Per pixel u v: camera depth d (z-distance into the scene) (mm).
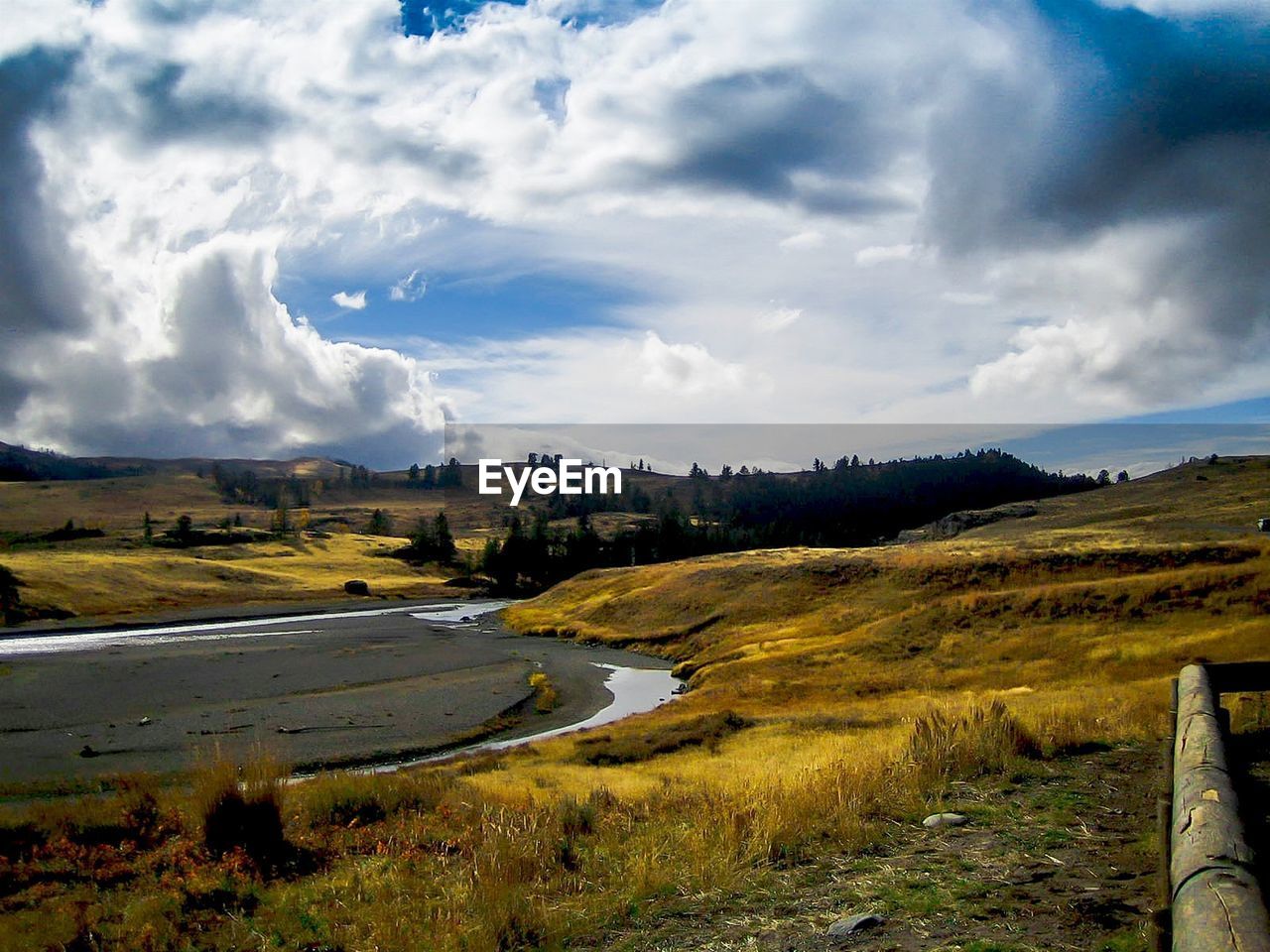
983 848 6812
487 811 11859
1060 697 24578
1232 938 2732
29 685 48906
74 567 123188
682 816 10258
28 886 9328
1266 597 46562
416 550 188750
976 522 185875
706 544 172000
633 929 6254
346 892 8352
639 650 72188
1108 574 61906
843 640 55781
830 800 8633
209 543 180750
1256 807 6445
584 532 169500
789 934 5578
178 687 48406
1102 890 5523
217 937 7469
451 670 57594
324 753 33031
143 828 11258
